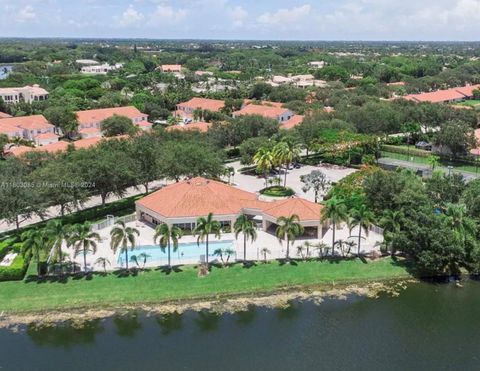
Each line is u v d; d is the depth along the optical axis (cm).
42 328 5781
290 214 7950
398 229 7181
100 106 19150
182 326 5881
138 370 5112
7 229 8331
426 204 7606
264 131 13738
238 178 11694
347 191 9031
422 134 14938
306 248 7500
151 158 9775
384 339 5659
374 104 15725
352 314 6156
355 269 7100
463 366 5194
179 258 7212
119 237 6656
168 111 19575
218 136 13200
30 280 6606
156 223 8512
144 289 6481
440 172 9562
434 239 6819
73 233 6750
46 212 8500
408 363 5244
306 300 6438
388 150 14288
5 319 5906
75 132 15775
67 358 5291
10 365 5162
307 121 13888
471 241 6888
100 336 5684
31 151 10394
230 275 6844
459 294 6619
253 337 5691
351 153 12750
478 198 7400
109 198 10131
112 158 9031
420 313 6194
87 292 6378
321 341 5628
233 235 8031
